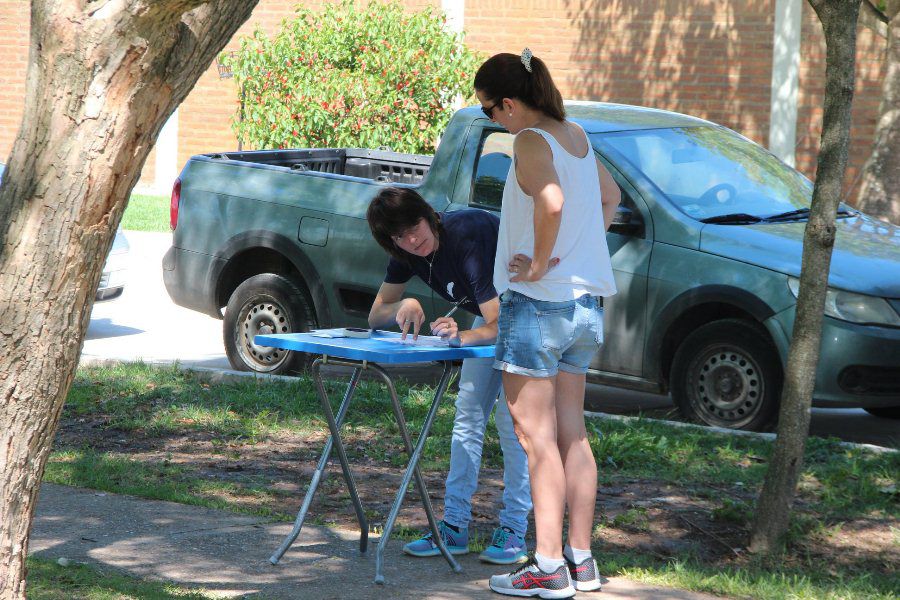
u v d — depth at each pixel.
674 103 24.61
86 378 12.59
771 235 10.77
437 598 6.62
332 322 12.55
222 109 28.59
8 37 30.12
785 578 7.28
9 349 5.05
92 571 6.77
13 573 5.24
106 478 9.00
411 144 20.14
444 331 6.77
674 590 6.93
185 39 4.89
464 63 20.45
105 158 4.93
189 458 9.89
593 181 6.66
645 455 9.88
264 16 27.39
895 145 17.70
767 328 10.33
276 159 14.73
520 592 6.67
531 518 8.55
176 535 7.66
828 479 9.29
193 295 13.47
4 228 4.98
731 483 9.32
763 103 24.05
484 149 11.90
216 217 13.21
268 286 12.93
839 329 10.22
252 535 7.72
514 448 7.27
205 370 12.94
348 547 7.57
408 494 8.93
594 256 6.61
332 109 20.17
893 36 17.75
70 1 4.79
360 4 26.31
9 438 5.14
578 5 25.06
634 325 11.05
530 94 6.56
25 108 4.96
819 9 7.53
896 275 10.47
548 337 6.48
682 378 10.94
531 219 6.50
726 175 11.73
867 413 12.46
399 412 7.11
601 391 13.26
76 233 4.98
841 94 7.57
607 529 8.22
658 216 10.99
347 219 12.38
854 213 12.25
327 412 7.21
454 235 6.96
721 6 24.11
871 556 7.91
